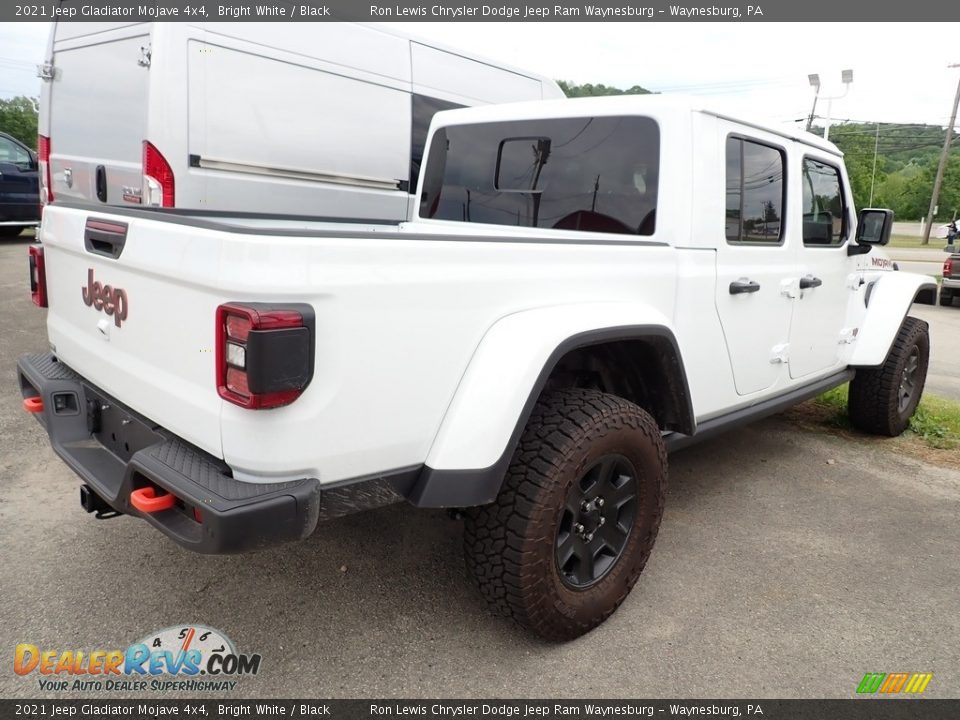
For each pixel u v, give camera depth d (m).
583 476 2.38
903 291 4.55
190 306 1.93
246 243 1.74
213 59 4.58
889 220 3.95
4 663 2.29
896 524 3.58
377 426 1.99
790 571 3.08
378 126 5.55
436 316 2.07
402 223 4.06
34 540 2.98
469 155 3.77
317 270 1.80
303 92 5.06
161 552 2.94
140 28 4.48
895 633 2.67
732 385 3.34
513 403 2.15
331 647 2.44
